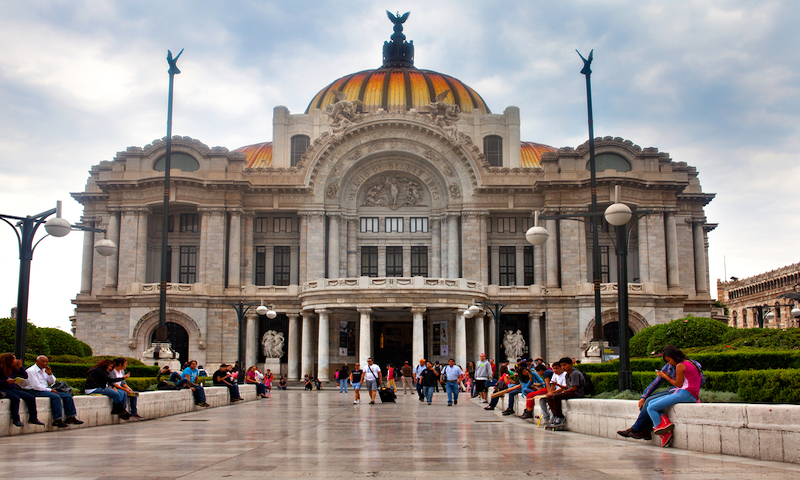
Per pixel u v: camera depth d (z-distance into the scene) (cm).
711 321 4809
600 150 7662
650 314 7181
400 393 5725
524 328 7744
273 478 1296
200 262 7494
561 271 7562
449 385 4091
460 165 7919
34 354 4538
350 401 4434
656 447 1802
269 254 8031
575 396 2362
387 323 7625
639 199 7562
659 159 7700
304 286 7094
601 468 1409
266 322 7819
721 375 2295
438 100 8231
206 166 7644
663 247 7525
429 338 7338
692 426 1725
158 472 1367
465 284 6775
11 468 1426
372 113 7881
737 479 1262
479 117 8850
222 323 7450
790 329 3747
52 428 2388
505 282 8025
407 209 8219
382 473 1355
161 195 7475
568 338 7412
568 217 3450
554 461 1520
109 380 2714
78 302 8050
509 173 7875
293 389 6538
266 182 7812
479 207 7825
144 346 7306
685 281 8350
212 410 3566
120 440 2023
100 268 8125
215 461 1533
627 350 2814
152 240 7994
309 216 7812
